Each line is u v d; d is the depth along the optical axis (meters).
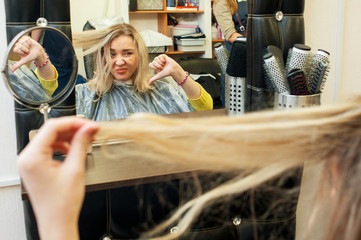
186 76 1.07
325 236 0.29
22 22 0.90
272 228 0.97
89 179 0.77
